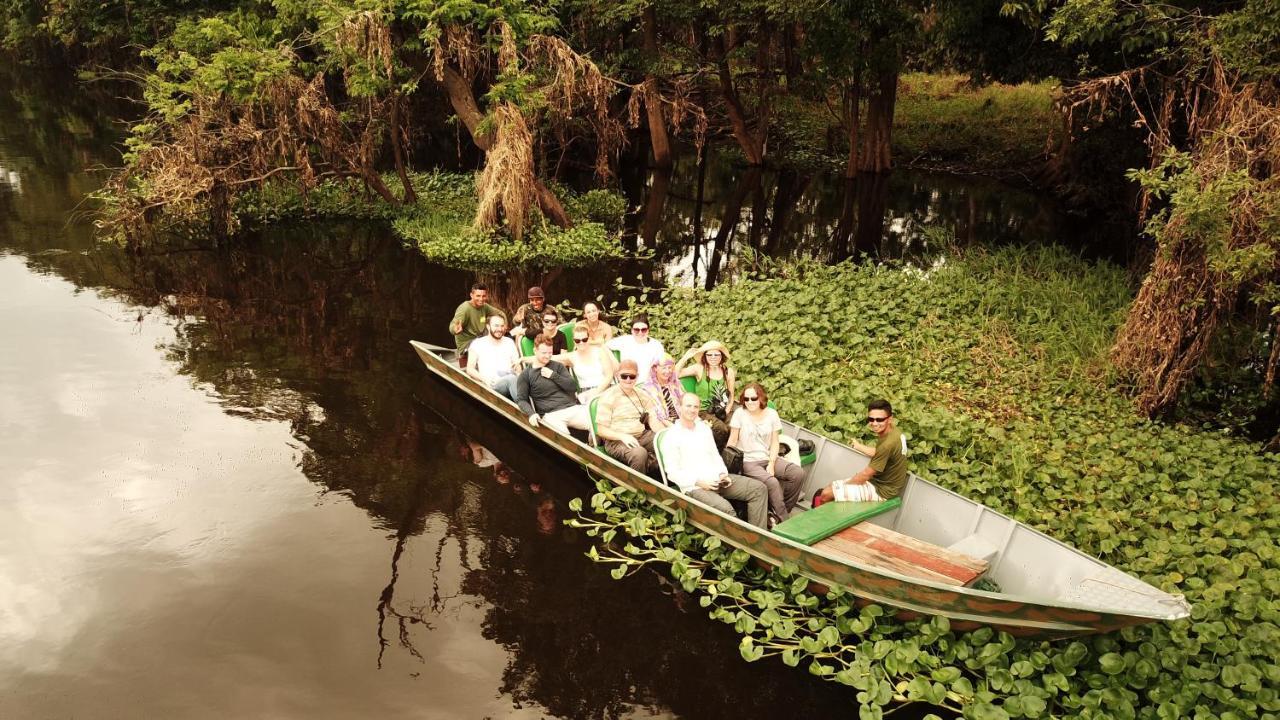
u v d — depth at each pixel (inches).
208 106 746.2
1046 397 386.0
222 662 241.4
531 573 285.6
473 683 235.9
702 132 1014.4
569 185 1015.6
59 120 1435.8
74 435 377.7
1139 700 215.8
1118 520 279.7
